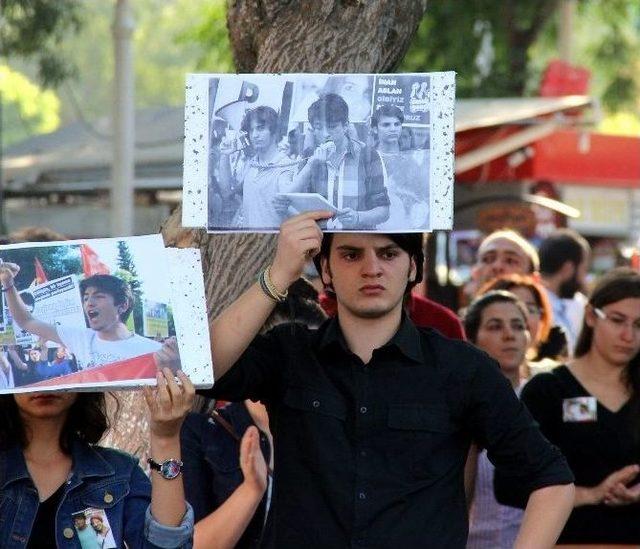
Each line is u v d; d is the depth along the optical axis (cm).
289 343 530
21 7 2088
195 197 504
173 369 480
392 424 508
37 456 504
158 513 489
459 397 515
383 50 648
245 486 594
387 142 504
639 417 768
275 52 644
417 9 654
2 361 473
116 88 1727
